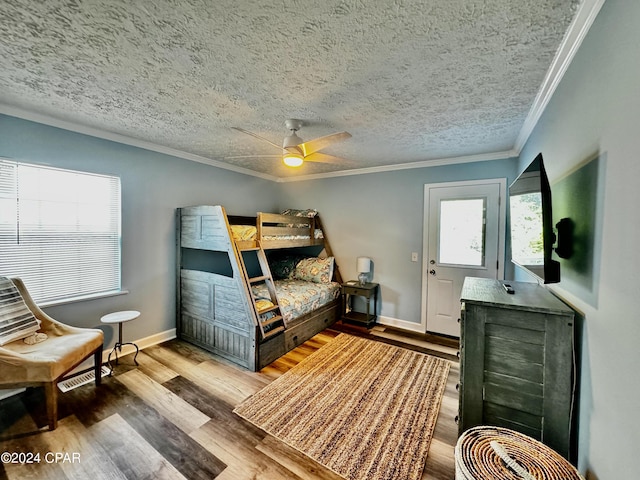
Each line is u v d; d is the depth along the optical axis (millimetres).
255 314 2742
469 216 3537
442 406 2188
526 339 1389
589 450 1199
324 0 1114
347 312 4410
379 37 1349
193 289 3260
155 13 1194
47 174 2465
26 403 2162
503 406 1445
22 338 2139
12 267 2305
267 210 4883
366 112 2229
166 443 1784
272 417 2037
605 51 1086
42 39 1377
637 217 870
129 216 3010
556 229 1595
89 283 2754
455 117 2312
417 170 3852
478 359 1484
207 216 3025
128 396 2270
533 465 1114
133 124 2553
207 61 1564
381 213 4137
